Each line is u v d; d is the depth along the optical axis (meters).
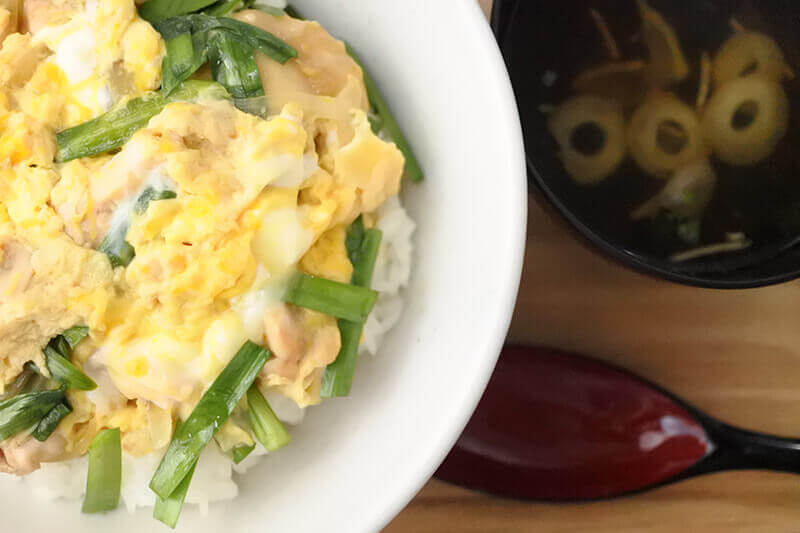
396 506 0.41
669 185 0.48
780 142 0.48
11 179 0.41
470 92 0.42
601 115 0.48
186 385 0.41
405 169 0.44
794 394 0.48
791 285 0.48
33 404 0.41
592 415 0.48
